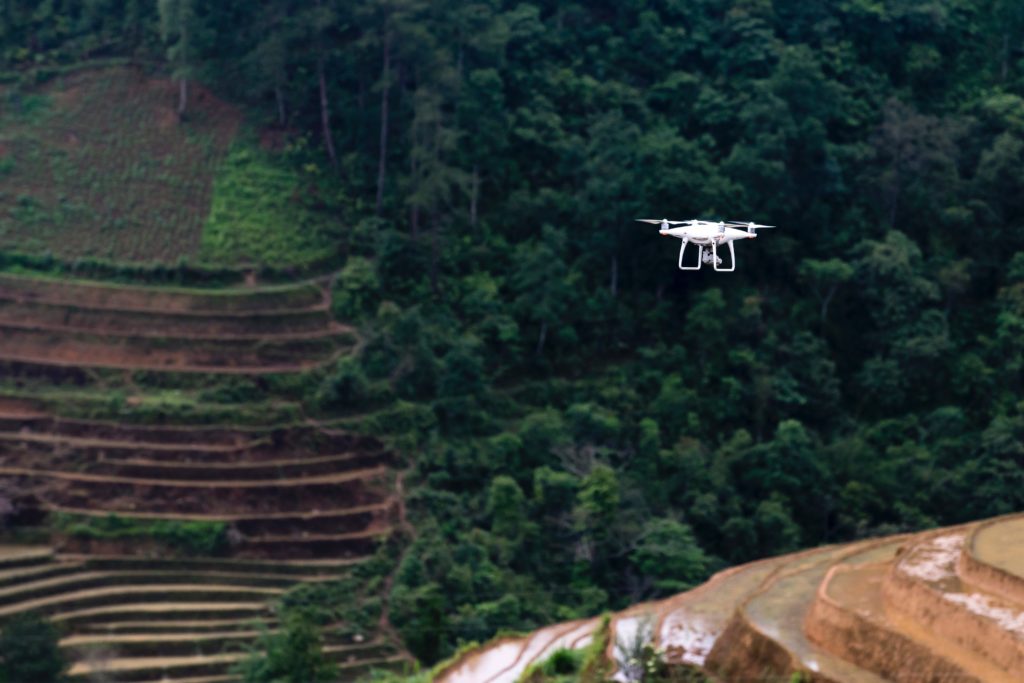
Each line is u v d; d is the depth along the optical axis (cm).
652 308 9956
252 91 10312
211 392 8825
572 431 9044
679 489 8912
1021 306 10044
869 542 6900
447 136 9688
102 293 9194
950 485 9106
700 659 5916
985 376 9794
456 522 8450
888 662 5156
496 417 9238
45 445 8406
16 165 9888
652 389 9550
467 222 10050
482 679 6494
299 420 8806
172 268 9394
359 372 8975
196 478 8381
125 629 7525
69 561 7888
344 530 8312
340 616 7794
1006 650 4841
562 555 8319
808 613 5722
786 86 10356
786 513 8825
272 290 9400
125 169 9988
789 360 9738
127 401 8669
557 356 9656
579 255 10012
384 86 9912
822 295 10081
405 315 9231
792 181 10225
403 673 7400
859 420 9756
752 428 9506
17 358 8831
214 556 8069
